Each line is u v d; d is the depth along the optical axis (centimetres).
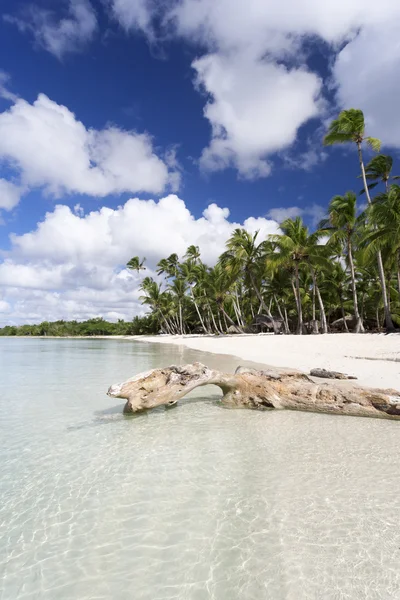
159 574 326
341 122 2758
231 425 795
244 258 4081
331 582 302
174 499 459
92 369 1917
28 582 322
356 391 895
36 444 688
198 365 993
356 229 3203
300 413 896
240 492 470
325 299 4706
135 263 8188
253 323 4834
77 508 447
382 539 357
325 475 511
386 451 603
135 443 684
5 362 2400
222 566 331
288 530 380
